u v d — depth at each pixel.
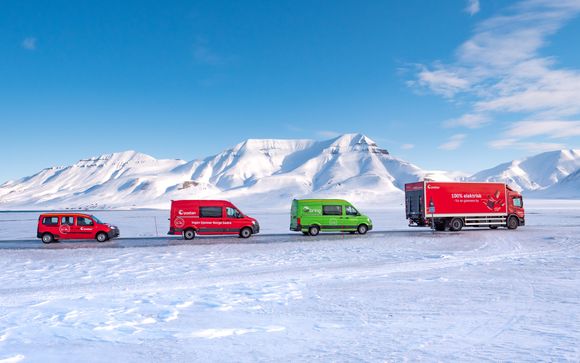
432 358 6.79
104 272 16.39
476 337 7.92
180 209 30.59
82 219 29.75
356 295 11.88
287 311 10.13
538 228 38.56
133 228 52.88
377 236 31.78
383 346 7.44
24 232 46.88
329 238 30.55
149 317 9.61
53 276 15.54
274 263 18.48
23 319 9.45
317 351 7.22
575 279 14.01
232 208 31.44
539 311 9.87
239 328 8.72
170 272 16.33
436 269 16.47
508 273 15.28
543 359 6.71
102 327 8.78
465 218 36.38
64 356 7.07
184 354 7.16
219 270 16.73
